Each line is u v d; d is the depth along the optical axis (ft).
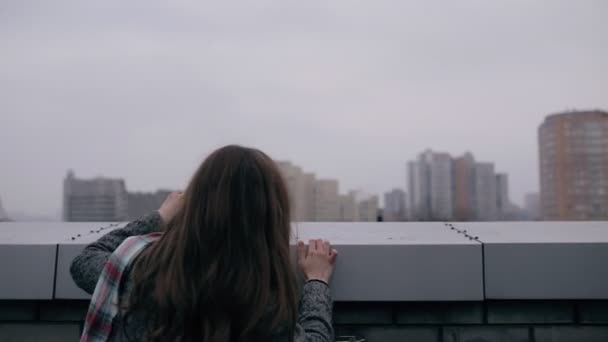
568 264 6.01
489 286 6.00
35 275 6.07
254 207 4.25
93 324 4.36
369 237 6.70
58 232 7.32
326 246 5.50
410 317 6.56
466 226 8.54
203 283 4.02
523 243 6.05
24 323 6.61
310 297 4.87
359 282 5.97
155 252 4.31
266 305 4.07
